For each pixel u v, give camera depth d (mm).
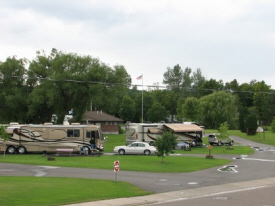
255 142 72812
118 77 66000
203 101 94312
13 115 69312
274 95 114688
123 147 44250
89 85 63031
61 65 62375
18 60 68938
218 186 23047
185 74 148250
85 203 17000
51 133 44281
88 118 89812
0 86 68812
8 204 15898
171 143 35375
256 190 22031
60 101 65125
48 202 16594
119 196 18844
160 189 21375
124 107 118750
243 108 93375
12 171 28250
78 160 36750
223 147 56625
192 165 33562
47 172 27750
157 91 146875
